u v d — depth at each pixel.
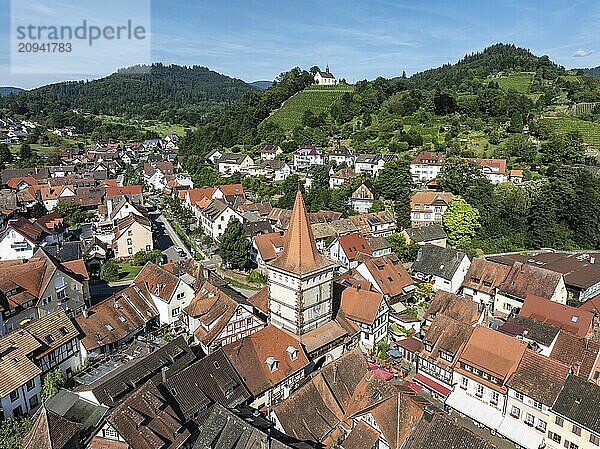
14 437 51.03
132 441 48.31
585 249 121.94
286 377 63.75
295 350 65.75
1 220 139.38
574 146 173.00
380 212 134.12
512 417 58.31
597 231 123.56
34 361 61.72
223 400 57.62
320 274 68.38
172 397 54.47
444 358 65.81
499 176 160.62
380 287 88.12
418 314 88.19
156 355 66.12
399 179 146.62
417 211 135.88
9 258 103.50
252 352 63.12
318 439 53.50
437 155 173.25
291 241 67.62
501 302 88.81
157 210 180.12
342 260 108.25
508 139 187.88
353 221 128.25
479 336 64.00
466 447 47.00
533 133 194.38
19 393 57.66
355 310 76.19
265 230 125.56
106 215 156.88
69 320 69.94
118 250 123.00
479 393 61.41
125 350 72.06
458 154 179.62
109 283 107.38
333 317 74.62
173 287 83.19
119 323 76.62
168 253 129.88
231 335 72.75
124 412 49.88
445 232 126.38
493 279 91.62
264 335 65.38
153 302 84.56
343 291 79.25
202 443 50.41
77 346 69.75
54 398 58.78
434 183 155.62
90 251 119.56
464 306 76.38
